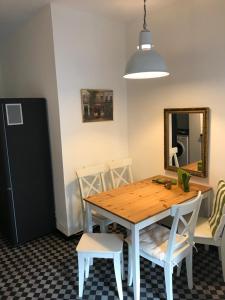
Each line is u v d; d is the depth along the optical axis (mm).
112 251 2023
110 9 2859
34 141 2938
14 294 2188
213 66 2518
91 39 3031
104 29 3145
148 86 3191
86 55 3006
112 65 3291
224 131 2527
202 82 2631
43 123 2992
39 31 2895
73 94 2938
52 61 2783
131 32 3279
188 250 2086
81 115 3045
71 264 2586
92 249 2055
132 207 2188
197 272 2377
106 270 2475
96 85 3152
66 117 2902
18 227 2930
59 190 3070
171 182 2768
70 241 3045
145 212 2076
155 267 2484
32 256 2748
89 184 3014
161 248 2021
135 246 1947
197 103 2705
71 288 2238
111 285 2260
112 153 3453
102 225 2619
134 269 1976
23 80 3391
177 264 2113
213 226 2203
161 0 2650
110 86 3309
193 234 2094
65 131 2912
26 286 2281
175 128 2932
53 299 2119
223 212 2094
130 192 2576
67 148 2951
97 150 3266
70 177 3016
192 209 1926
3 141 2695
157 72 1979
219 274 2346
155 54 1960
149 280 2303
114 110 3400
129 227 1970
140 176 3523
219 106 2529
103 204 2270
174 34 2799
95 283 2289
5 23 3150
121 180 3344
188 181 2551
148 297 2098
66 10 2771
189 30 2658
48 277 2395
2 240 3105
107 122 3338
